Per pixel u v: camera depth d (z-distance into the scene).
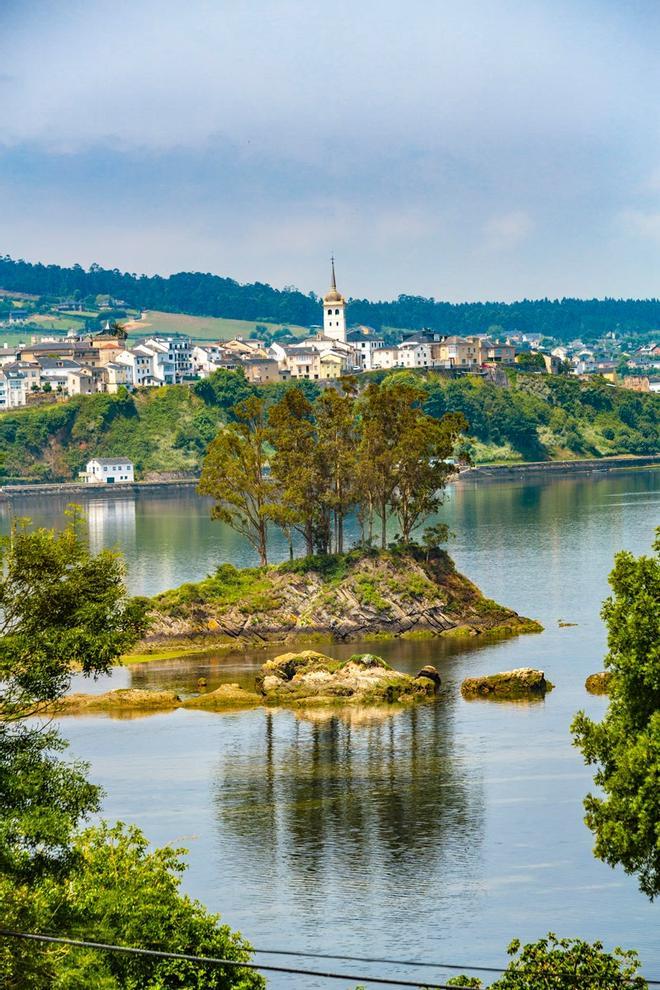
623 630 105.25
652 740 99.75
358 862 140.75
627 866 100.44
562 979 93.31
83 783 98.88
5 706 97.69
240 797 161.88
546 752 176.12
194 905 102.56
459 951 121.19
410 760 175.12
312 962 119.25
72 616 97.38
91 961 87.94
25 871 95.12
